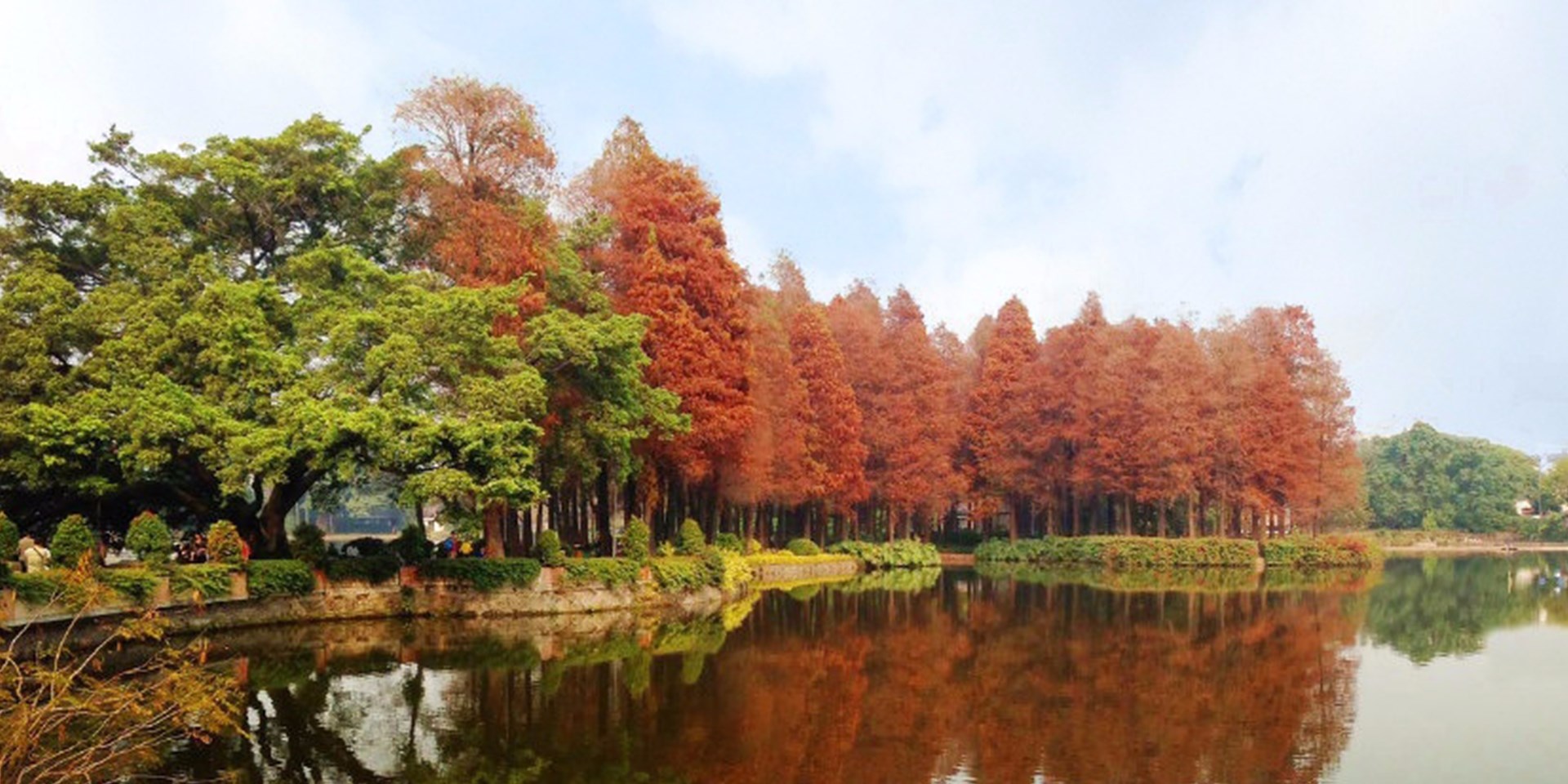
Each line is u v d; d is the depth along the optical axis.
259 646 19.98
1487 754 13.10
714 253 32.53
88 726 11.10
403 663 18.31
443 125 26.75
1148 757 12.70
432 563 25.05
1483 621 28.06
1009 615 28.30
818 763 12.17
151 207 23.58
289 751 12.23
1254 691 17.12
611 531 35.53
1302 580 43.91
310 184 25.39
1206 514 62.12
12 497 23.00
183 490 24.36
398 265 27.66
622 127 34.44
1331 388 53.09
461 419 22.73
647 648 20.75
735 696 16.00
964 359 63.66
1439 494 101.25
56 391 20.98
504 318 25.45
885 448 52.78
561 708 14.81
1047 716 14.89
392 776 11.26
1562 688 17.70
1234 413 51.78
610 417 26.31
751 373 34.19
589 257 31.69
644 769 11.72
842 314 54.56
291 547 23.84
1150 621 26.89
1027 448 56.16
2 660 9.19
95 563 19.03
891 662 19.56
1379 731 14.30
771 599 32.75
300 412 20.91
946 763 12.27
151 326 21.38
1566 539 96.12
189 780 10.97
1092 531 59.56
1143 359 54.44
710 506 39.12
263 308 23.25
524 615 25.34
